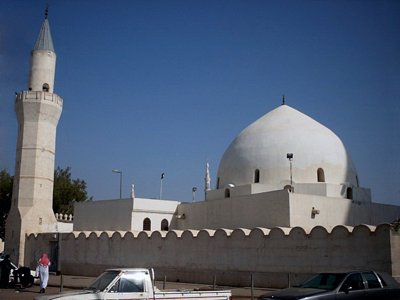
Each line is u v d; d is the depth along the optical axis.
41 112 48.03
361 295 14.94
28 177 47.28
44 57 49.88
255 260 29.44
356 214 36.59
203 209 41.34
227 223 38.22
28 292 27.19
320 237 26.88
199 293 16.30
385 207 38.94
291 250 27.92
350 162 41.03
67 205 74.12
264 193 35.31
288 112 42.78
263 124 42.25
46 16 52.19
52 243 43.84
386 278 16.00
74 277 38.16
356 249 25.41
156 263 35.19
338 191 37.59
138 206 43.88
